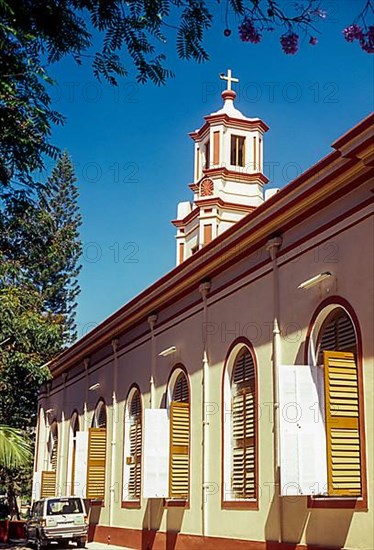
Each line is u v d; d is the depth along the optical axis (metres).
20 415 37.03
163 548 18.12
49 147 11.23
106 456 23.53
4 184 11.73
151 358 20.42
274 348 14.03
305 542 12.47
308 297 13.22
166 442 18.14
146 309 20.67
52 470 30.81
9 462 11.93
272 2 5.79
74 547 22.42
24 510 47.19
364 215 11.87
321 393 12.34
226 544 15.09
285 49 5.82
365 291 11.61
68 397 29.31
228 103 25.92
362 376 11.40
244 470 15.17
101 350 25.45
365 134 10.88
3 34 8.75
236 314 15.86
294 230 13.97
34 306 24.03
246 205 24.73
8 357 26.02
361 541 11.01
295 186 13.11
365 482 11.05
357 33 5.56
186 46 7.44
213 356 16.75
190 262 17.39
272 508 13.63
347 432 11.30
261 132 25.75
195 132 26.48
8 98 10.20
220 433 16.02
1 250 15.02
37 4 8.77
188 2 7.31
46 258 16.45
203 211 24.67
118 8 7.96
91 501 24.42
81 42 8.96
